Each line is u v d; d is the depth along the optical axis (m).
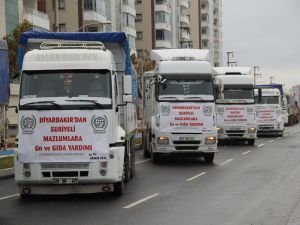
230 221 10.04
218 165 20.77
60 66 12.45
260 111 42.69
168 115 21.50
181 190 14.17
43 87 12.35
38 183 12.15
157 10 97.38
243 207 11.49
